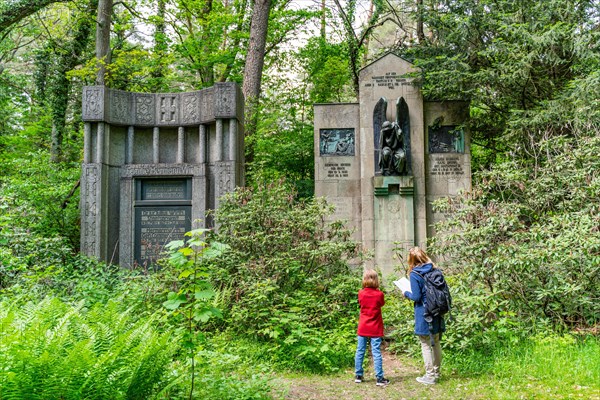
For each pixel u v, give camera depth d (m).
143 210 12.12
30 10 17.00
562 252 7.50
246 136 16.39
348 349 7.59
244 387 5.38
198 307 4.58
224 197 10.20
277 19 20.70
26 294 7.50
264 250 9.06
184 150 12.55
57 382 3.75
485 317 7.46
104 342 4.33
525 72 12.48
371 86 14.70
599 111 10.62
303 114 21.42
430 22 14.85
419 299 6.35
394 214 14.16
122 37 21.38
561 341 6.84
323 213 9.74
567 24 12.16
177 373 5.05
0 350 3.80
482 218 8.54
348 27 20.42
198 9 19.53
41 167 13.90
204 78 20.67
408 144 14.44
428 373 6.34
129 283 8.84
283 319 7.29
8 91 21.33
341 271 9.35
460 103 14.74
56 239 9.64
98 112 12.02
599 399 5.13
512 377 6.12
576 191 8.85
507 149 14.79
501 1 13.36
